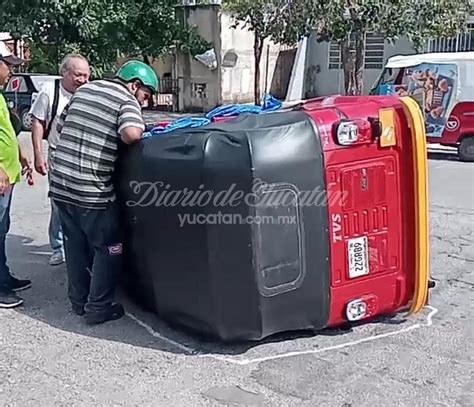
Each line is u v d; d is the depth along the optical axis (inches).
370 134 171.0
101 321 192.5
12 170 204.2
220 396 151.9
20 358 171.2
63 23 711.1
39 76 687.7
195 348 176.1
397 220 180.1
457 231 306.2
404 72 535.5
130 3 736.3
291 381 158.7
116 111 179.8
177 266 170.9
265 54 904.9
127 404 148.6
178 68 908.6
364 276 176.4
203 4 864.9
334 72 919.0
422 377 161.3
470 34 803.4
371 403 149.1
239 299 161.6
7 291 208.2
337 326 184.9
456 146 534.0
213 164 157.8
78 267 196.1
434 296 216.8
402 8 565.9
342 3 567.8
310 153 162.1
